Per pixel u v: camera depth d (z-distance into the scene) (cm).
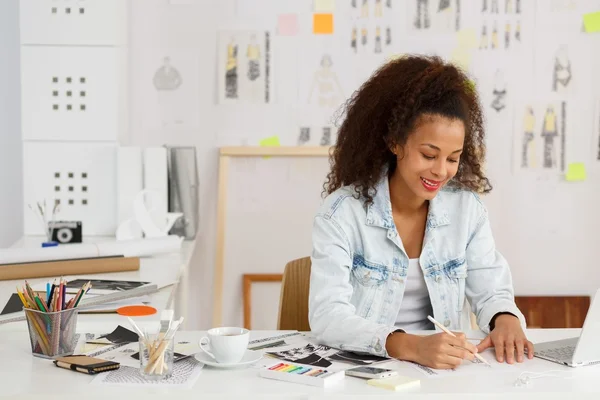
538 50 308
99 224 276
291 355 150
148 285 191
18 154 308
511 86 308
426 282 176
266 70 306
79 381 134
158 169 273
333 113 306
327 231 173
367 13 304
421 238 180
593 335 144
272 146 306
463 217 180
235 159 309
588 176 313
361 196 176
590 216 315
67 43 270
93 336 162
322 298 164
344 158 180
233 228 312
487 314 169
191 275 313
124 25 291
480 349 155
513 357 149
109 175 274
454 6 305
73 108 272
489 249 181
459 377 138
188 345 155
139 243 237
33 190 273
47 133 272
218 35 304
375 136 175
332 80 306
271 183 311
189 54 304
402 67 174
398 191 177
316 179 312
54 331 147
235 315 315
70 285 190
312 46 305
